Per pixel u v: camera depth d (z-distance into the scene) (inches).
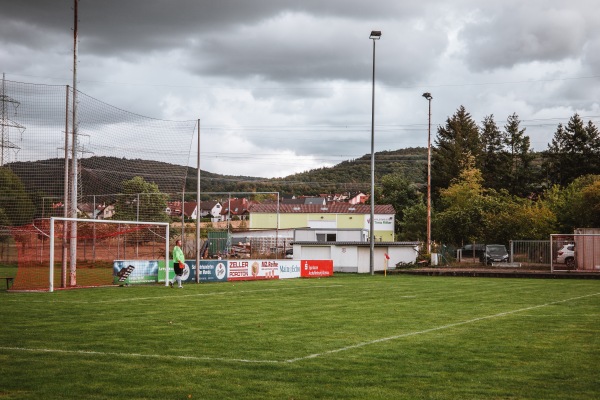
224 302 893.2
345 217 3186.5
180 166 1927.9
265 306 838.5
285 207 3216.0
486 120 3934.5
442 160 3772.1
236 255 2156.7
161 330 600.1
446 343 533.6
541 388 375.9
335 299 954.1
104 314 729.0
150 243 2036.2
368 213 3196.4
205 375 405.4
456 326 641.6
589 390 370.9
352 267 2078.0
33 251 1648.6
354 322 669.9
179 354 476.4
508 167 3804.1
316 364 442.3
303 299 952.3
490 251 2144.4
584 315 747.4
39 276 1448.1
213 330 602.2
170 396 352.2
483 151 3905.0
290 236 2694.4
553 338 563.5
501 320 694.5
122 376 400.8
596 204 2314.2
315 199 4441.4
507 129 3850.9
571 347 516.1
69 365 433.7
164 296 992.2
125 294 1027.3
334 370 422.9
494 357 471.5
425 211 3120.1
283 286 1270.9
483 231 2298.2
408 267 2016.5
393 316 727.7
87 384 378.9
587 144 3688.5
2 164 1802.4
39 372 410.9
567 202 2475.4
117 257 1850.4
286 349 500.4
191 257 2114.9
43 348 498.9
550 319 705.0
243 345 517.3
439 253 2185.0
